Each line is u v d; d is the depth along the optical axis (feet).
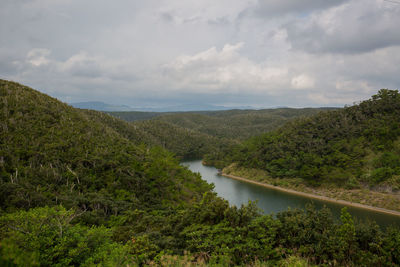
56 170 144.56
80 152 169.07
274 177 267.39
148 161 187.01
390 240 52.85
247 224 60.39
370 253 51.11
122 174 157.07
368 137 239.71
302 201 203.62
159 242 58.29
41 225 44.16
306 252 53.26
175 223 78.38
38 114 192.95
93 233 49.88
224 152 403.34
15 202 97.76
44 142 166.81
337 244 52.39
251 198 213.25
